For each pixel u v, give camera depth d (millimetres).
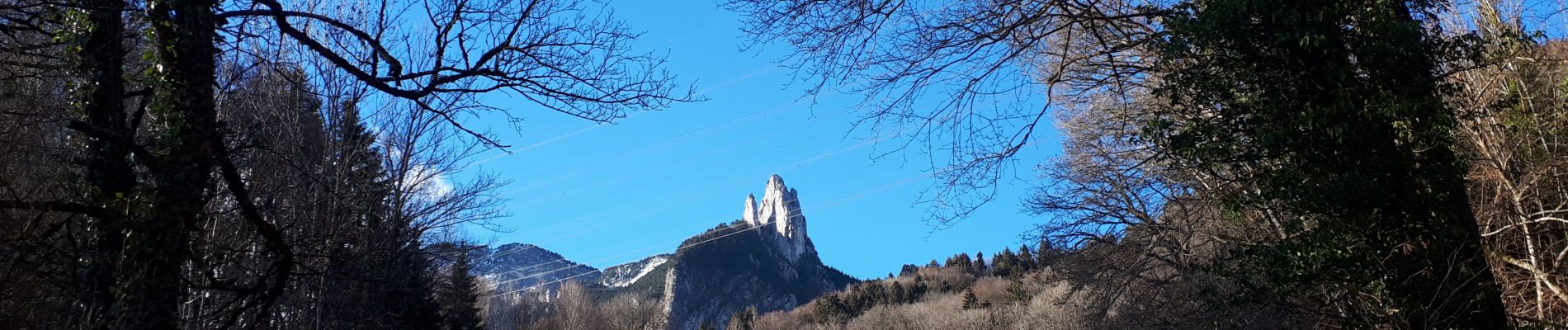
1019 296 73188
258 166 17172
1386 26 9195
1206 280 19656
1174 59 10648
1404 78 9422
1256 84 9844
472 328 33250
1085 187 23578
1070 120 21078
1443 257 8953
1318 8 9375
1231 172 11805
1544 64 15289
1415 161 9336
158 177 8484
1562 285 14141
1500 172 14531
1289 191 9383
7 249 9547
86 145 8875
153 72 8633
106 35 8836
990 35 11914
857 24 11617
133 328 8055
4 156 11086
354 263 17656
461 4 9602
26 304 10234
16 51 9273
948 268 144625
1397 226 9195
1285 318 10945
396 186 23297
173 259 8477
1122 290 24281
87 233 8789
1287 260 9500
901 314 104875
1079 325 27719
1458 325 8922
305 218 18438
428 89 9719
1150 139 11203
